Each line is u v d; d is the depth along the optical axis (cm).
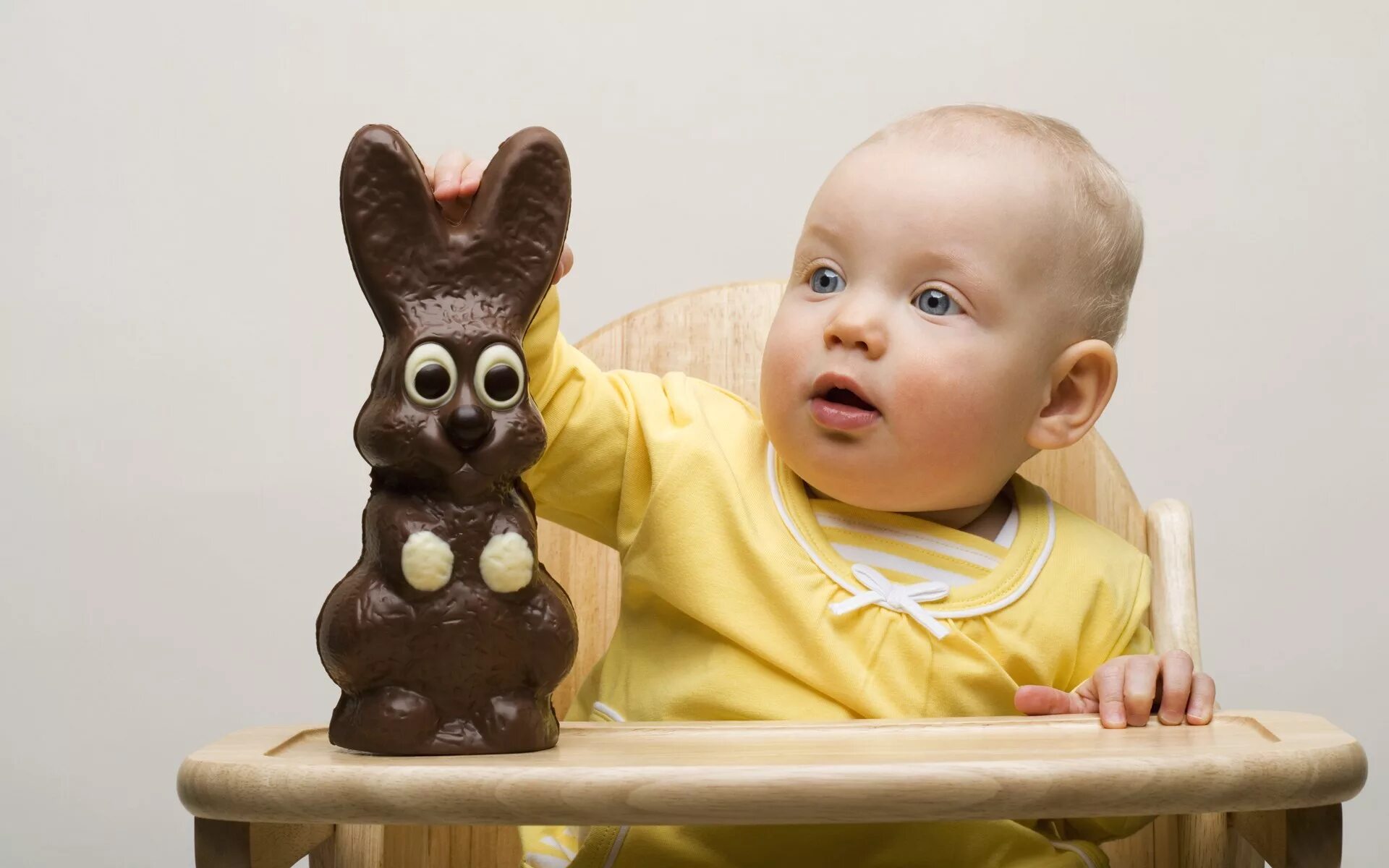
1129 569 118
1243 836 109
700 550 113
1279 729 102
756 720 111
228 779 93
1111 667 107
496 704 97
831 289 114
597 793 92
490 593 98
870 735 102
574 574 125
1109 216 117
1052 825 114
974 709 112
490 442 98
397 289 99
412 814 93
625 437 115
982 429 113
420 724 97
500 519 99
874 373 112
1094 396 116
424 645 97
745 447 116
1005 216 113
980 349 112
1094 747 97
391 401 98
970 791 92
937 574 114
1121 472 125
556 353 114
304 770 93
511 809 92
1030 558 115
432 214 100
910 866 107
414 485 99
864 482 112
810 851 107
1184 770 94
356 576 98
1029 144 115
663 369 127
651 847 107
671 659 114
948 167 113
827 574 112
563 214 101
